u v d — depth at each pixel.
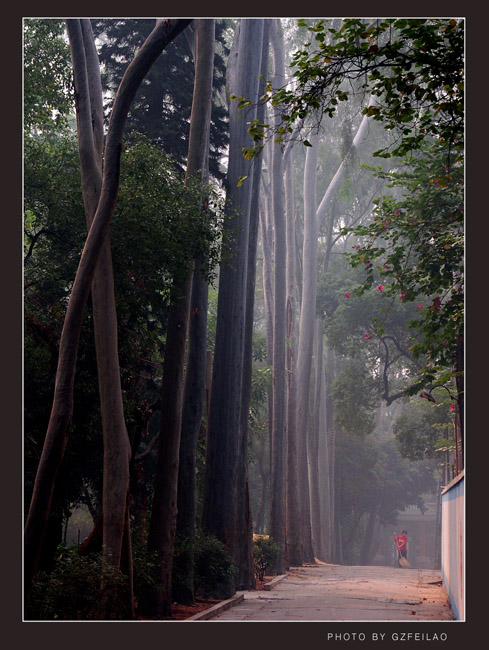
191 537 13.69
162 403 12.30
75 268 13.24
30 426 12.60
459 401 16.33
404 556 41.19
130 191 11.70
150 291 12.74
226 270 16.58
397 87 9.47
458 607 11.45
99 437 12.88
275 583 19.20
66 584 9.09
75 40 11.04
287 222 29.08
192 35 15.77
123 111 9.98
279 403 24.84
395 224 16.14
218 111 18.12
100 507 16.64
